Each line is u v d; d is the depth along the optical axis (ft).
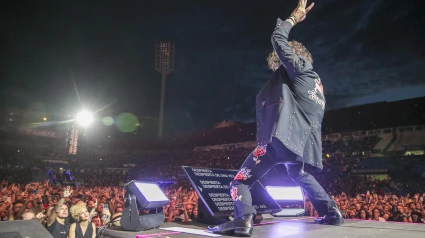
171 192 64.54
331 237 8.08
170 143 156.97
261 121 9.56
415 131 92.02
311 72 9.48
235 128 139.64
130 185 10.88
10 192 48.08
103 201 37.32
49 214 18.88
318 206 11.02
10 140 155.33
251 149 123.95
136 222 10.14
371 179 85.97
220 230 9.25
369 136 99.66
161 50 171.73
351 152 98.27
